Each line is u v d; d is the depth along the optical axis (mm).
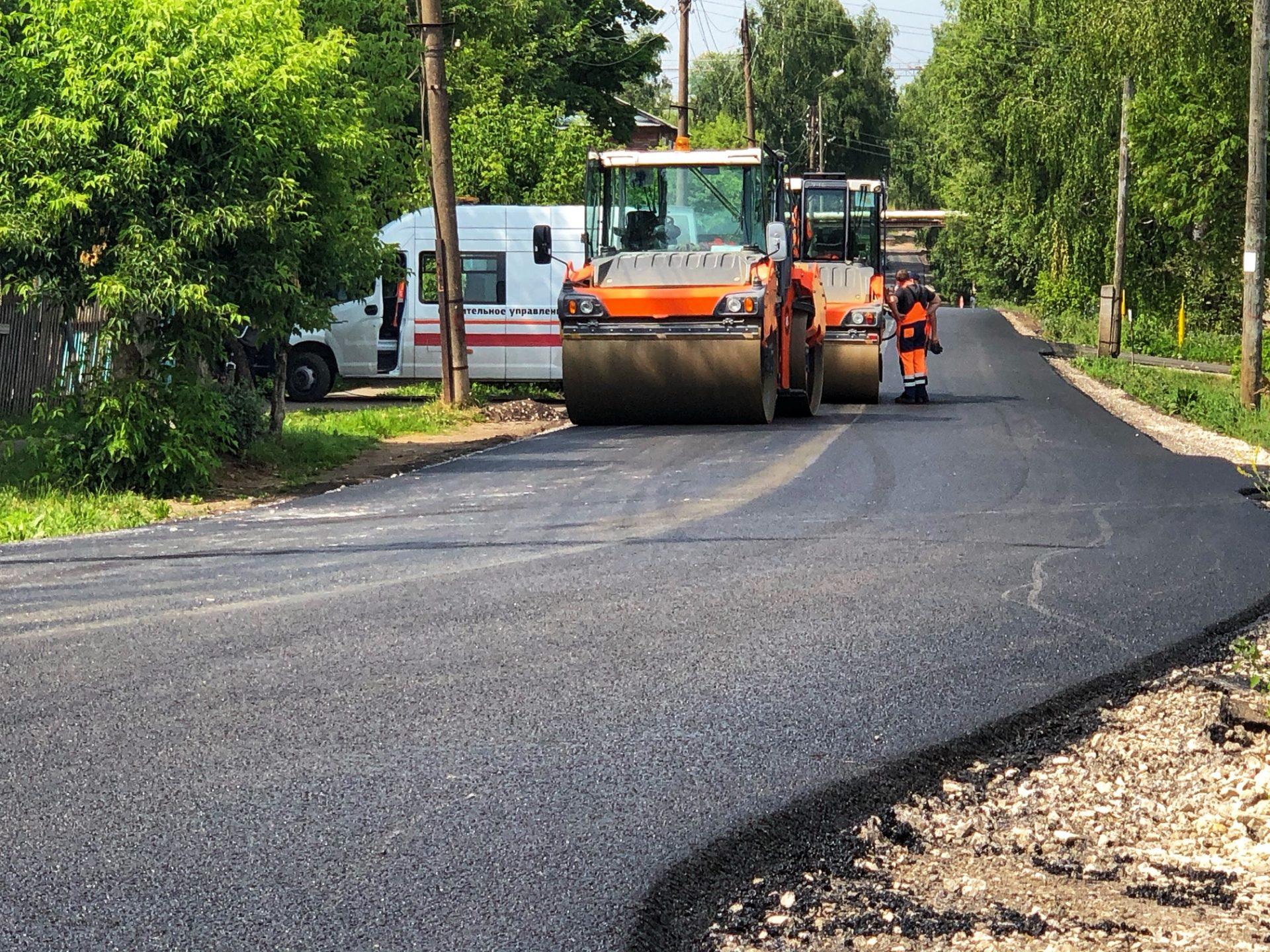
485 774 5066
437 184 21375
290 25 13852
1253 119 24812
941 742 5559
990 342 40438
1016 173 50906
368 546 9742
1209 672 6723
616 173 19266
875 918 4043
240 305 13297
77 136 12273
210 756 5230
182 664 6496
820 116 80500
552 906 3994
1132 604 7957
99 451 12797
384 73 24750
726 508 11539
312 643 6891
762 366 18547
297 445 16125
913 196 94688
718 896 4164
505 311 25578
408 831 4531
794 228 22359
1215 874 4461
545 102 48062
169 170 12711
